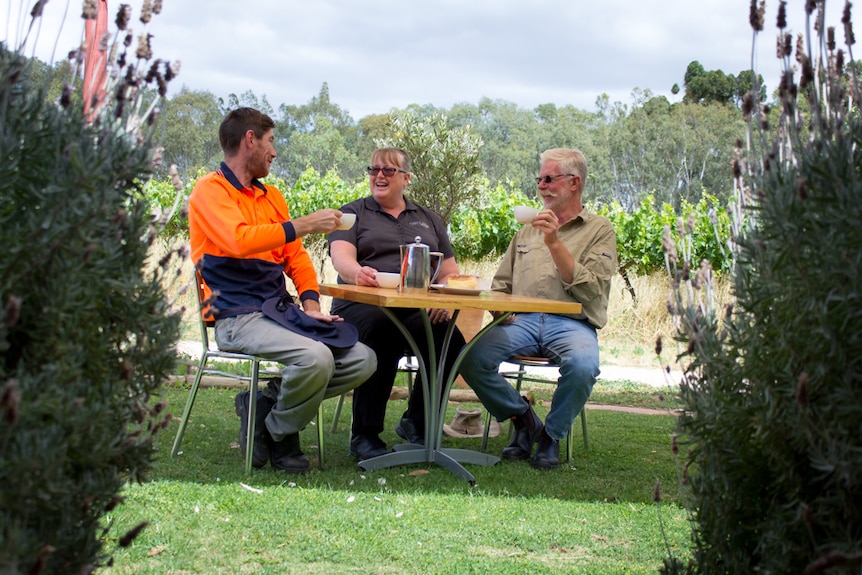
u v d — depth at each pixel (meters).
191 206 4.29
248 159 4.36
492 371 4.83
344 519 3.43
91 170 1.64
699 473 2.14
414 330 4.86
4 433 1.48
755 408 1.86
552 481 4.35
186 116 48.91
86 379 1.79
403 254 4.69
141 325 1.89
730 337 1.98
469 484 4.20
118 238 1.83
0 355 1.64
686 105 68.06
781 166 1.90
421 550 3.12
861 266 1.62
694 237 12.81
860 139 1.78
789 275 1.73
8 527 1.44
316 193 15.27
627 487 4.26
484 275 13.13
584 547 3.26
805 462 1.82
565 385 4.70
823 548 1.70
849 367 1.66
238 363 7.82
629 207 68.44
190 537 3.12
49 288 1.62
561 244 4.77
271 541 3.14
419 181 10.05
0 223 1.62
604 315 5.05
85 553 1.77
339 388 4.33
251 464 4.19
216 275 4.30
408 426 5.13
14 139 1.57
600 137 76.50
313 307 4.66
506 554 3.13
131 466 1.94
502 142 91.81
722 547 1.99
